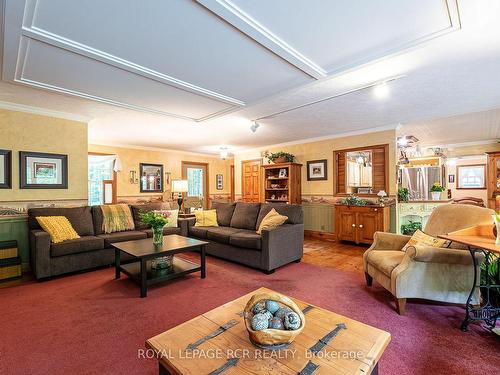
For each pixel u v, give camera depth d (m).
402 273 2.22
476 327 2.03
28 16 1.67
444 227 2.45
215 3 1.53
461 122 4.73
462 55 2.21
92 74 2.52
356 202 4.91
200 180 8.09
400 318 2.18
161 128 4.77
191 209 5.75
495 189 6.03
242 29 1.80
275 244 3.40
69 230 3.43
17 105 3.44
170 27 1.80
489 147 6.55
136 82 2.71
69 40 1.95
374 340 1.21
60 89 2.89
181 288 2.84
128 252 2.78
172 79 2.64
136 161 6.61
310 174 6.02
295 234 3.75
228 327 1.33
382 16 1.70
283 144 6.52
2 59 2.21
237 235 3.72
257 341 1.15
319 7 1.60
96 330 2.00
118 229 4.07
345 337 1.24
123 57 2.21
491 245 1.78
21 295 2.65
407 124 4.81
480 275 2.23
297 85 2.82
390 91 3.02
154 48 2.07
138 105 3.47
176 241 3.34
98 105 3.47
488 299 2.08
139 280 2.78
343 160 5.65
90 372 1.54
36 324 2.09
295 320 1.20
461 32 1.87
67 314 2.25
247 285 2.92
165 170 7.18
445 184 7.05
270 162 6.70
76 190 4.01
